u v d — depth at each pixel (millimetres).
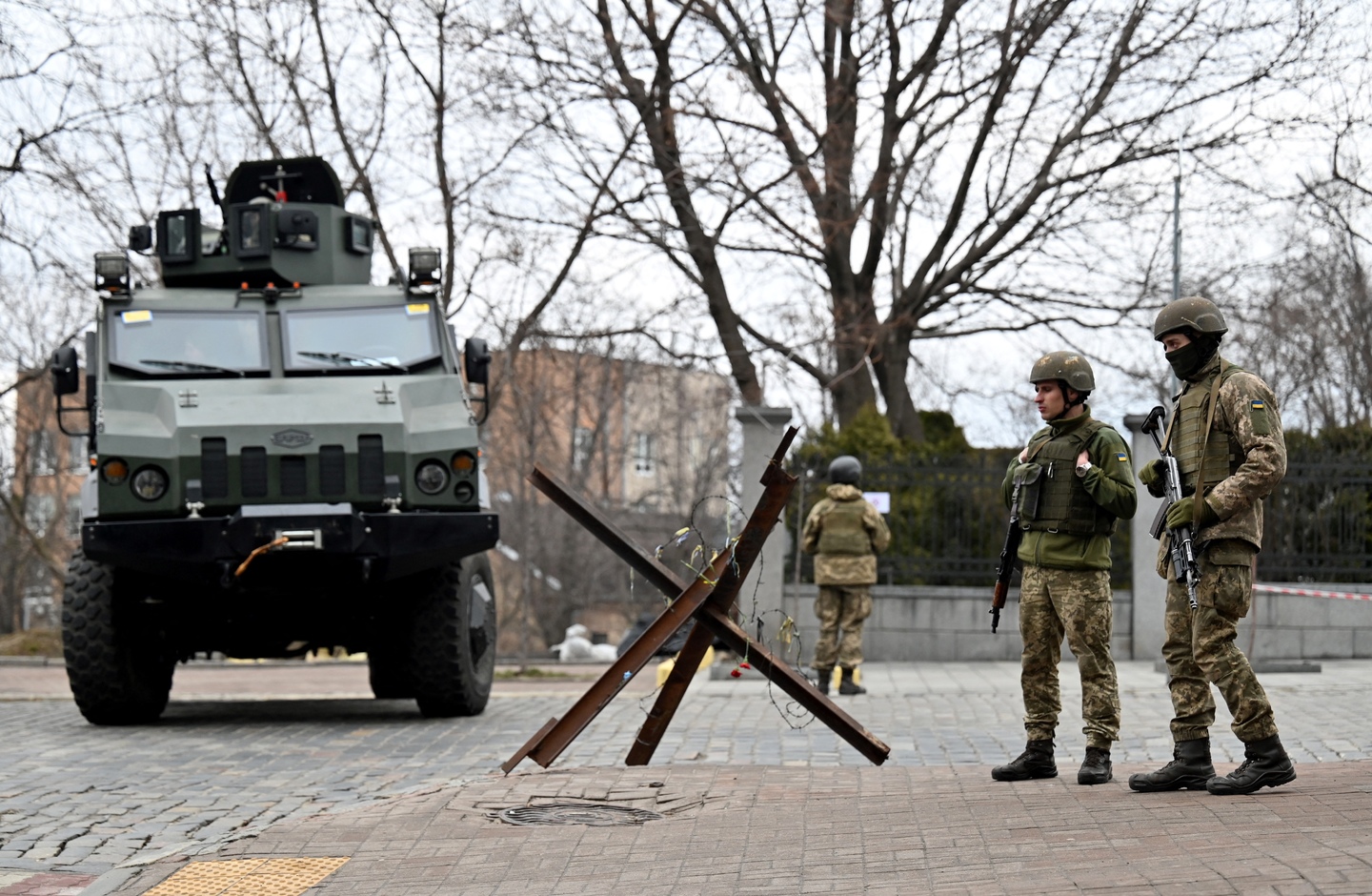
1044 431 11852
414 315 19188
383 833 10555
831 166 36281
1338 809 9344
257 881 9344
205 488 17672
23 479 61125
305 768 14719
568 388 60531
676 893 8461
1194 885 7547
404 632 18719
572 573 66625
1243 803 9828
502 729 17922
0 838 11266
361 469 17875
